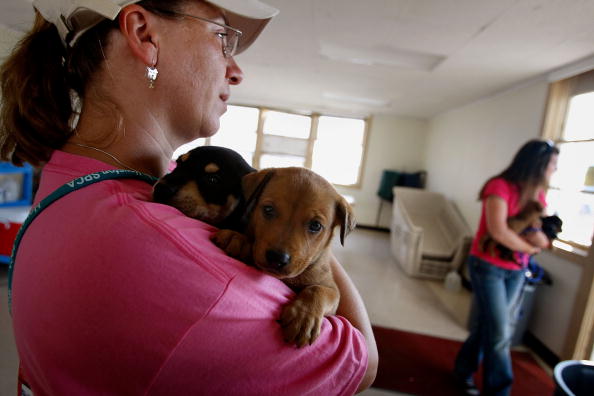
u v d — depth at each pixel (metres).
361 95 6.27
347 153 8.42
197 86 0.84
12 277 0.66
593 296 2.76
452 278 4.62
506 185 2.32
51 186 0.69
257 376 0.61
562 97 3.64
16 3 3.13
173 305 0.56
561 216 3.34
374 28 3.25
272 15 0.97
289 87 6.40
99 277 0.54
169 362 0.56
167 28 0.78
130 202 0.62
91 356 0.54
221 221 0.84
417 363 2.88
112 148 0.76
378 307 3.85
